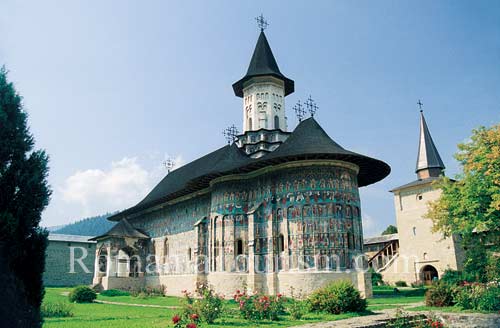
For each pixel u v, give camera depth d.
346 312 20.05
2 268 8.94
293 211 31.02
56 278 62.22
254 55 45.38
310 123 34.56
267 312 18.33
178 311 23.22
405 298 29.78
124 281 45.97
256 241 32.41
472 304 20.44
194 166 49.09
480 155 27.31
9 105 9.88
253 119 42.47
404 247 57.59
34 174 9.94
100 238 48.72
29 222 9.70
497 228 26.67
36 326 9.62
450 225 30.47
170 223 45.25
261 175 33.91
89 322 18.19
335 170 31.38
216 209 35.56
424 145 58.97
